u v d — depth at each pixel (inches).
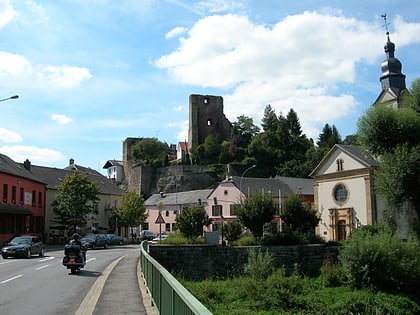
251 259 1216.2
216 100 4793.3
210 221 1584.6
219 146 4333.2
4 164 2049.7
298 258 1425.9
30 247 1254.3
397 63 1937.7
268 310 910.4
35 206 2257.6
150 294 497.7
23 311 462.3
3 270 889.5
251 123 4704.7
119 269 917.8
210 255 1358.3
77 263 823.7
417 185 1159.0
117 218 2847.0
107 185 3161.9
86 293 591.2
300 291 1072.8
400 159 1130.0
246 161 4035.4
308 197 2854.3
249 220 1530.5
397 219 1416.1
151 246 1305.4
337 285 1173.1
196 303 187.8
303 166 3843.5
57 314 445.7
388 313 985.5
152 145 4687.5
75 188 2256.4
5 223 1860.2
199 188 4008.4
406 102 1299.2
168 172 4158.5
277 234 1487.5
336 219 1927.9
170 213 3403.1
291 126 4945.9
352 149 1946.4
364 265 1115.9
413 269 1117.7
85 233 2667.3
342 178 1923.0
